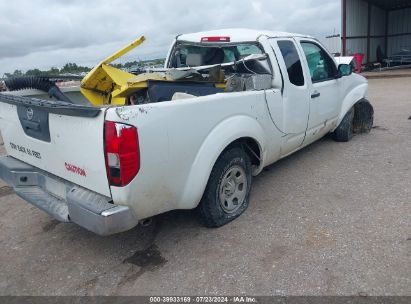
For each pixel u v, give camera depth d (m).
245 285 2.76
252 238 3.38
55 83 4.50
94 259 3.26
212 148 3.20
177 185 3.02
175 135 2.88
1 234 3.83
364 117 6.53
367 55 25.25
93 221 2.68
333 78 5.38
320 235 3.33
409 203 3.81
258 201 4.13
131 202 2.70
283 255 3.08
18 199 4.76
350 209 3.79
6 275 3.11
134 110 2.60
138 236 3.58
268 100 3.88
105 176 2.68
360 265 2.87
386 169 4.82
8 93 3.80
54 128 2.95
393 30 26.95
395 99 10.95
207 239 3.42
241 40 4.33
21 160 3.68
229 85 3.97
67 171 3.03
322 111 5.06
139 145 2.63
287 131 4.31
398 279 2.68
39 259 3.32
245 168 3.76
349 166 5.04
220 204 3.53
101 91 4.62
